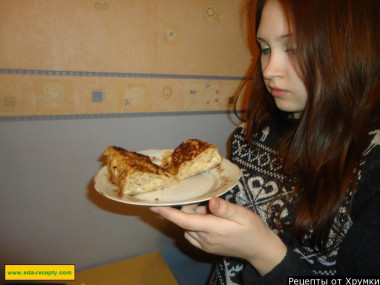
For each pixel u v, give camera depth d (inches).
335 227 21.6
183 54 43.9
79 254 45.4
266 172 28.0
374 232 16.8
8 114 35.9
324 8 18.7
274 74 21.9
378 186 17.9
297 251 23.5
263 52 24.4
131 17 39.3
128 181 23.1
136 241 49.4
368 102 20.1
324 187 21.1
